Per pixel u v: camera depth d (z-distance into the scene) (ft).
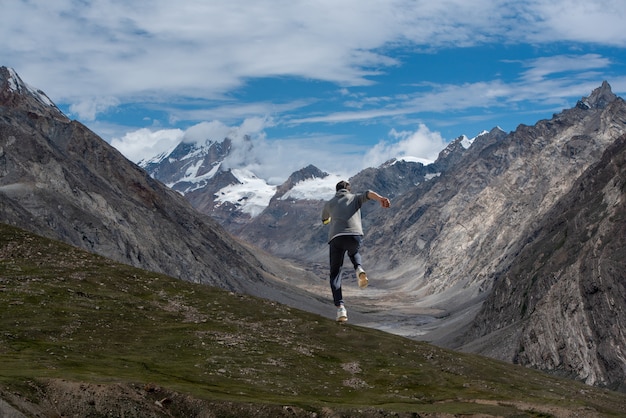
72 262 276.41
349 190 87.86
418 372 222.28
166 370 177.78
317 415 142.82
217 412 137.90
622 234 583.17
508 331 623.77
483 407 164.45
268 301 280.10
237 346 216.33
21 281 242.78
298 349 226.38
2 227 294.87
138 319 229.45
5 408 116.98
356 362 224.53
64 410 126.31
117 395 131.95
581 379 504.43
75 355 179.01
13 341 184.03
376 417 146.30
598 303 533.96
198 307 256.73
